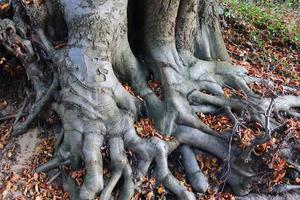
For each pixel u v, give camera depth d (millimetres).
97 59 2641
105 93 2621
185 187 2641
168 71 2926
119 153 2570
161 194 2609
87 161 2518
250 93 3068
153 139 2648
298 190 2885
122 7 2719
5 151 2857
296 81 3660
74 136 2580
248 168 2693
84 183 2494
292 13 4992
